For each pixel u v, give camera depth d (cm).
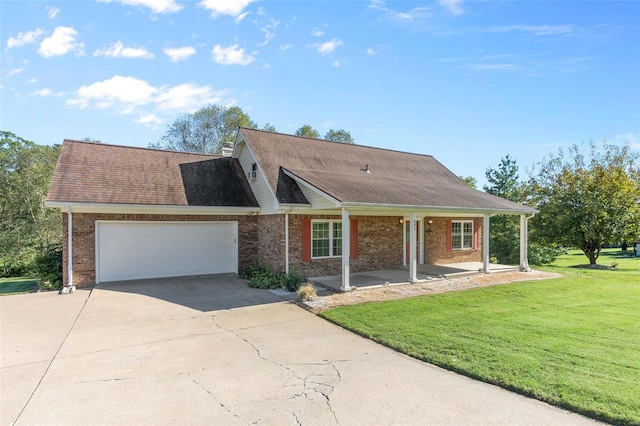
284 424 409
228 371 561
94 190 1248
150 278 1346
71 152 1406
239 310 934
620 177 1980
